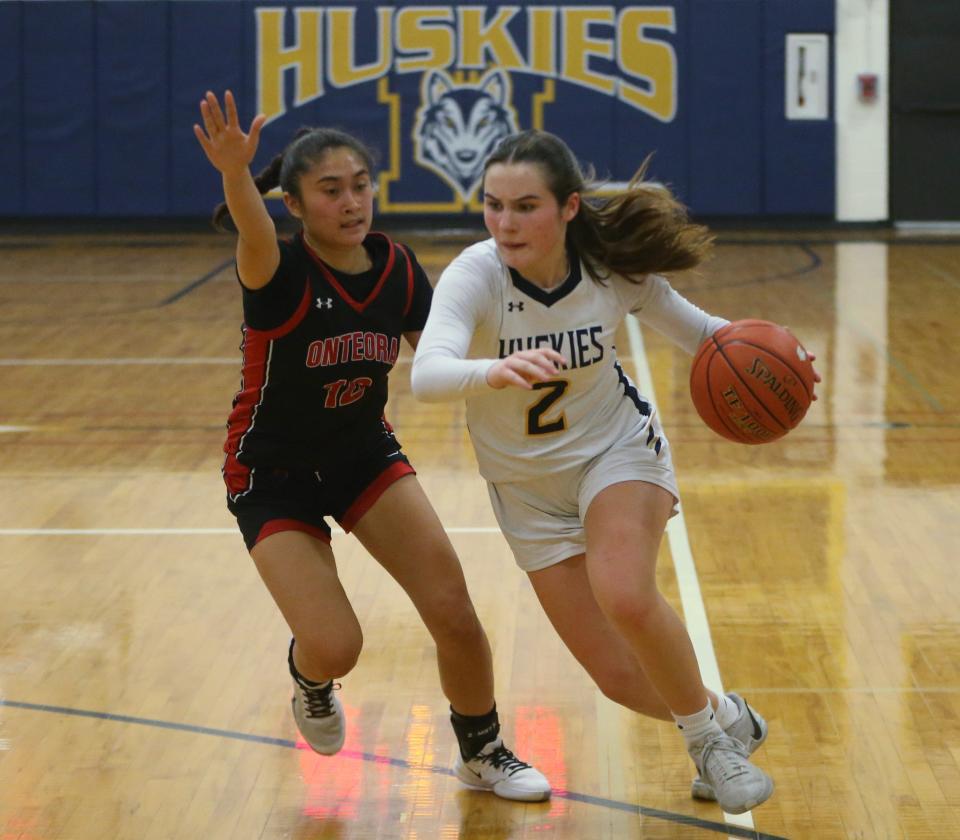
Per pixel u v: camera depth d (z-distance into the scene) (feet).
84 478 40.83
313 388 19.67
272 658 26.96
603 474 19.36
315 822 20.22
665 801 20.75
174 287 79.05
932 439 44.68
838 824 19.93
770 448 43.70
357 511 20.53
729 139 98.68
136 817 20.38
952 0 97.14
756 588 30.68
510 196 18.20
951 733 23.08
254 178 20.83
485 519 36.17
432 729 23.62
